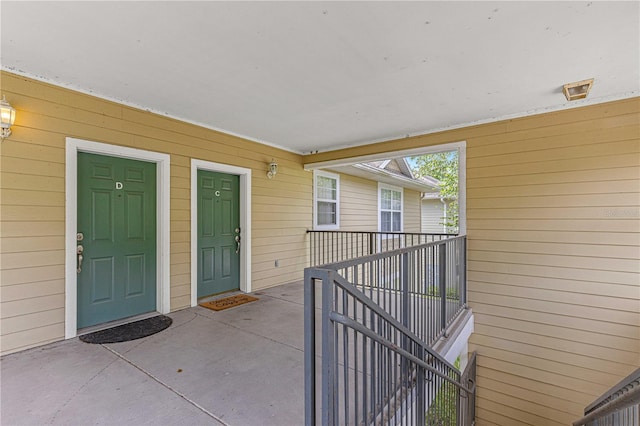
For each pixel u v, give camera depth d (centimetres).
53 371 241
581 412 353
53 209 294
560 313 366
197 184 433
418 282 262
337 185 727
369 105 365
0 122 259
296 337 311
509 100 351
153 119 373
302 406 200
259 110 380
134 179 363
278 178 557
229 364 255
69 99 305
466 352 422
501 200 402
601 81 304
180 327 336
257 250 512
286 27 216
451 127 439
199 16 203
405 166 944
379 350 172
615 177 338
